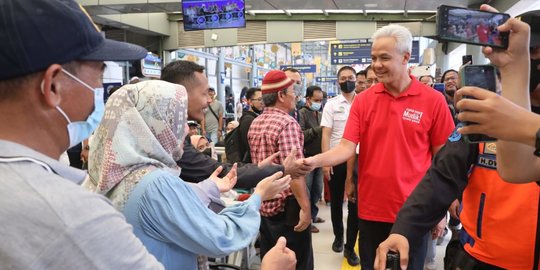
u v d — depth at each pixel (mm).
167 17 8578
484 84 767
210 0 6012
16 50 550
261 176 1741
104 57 670
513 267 1026
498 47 717
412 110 1789
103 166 1024
